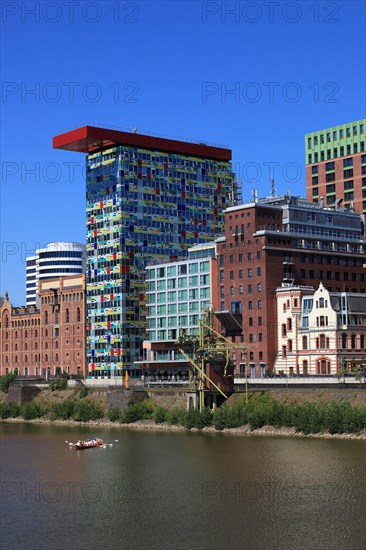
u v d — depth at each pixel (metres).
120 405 196.00
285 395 165.50
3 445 161.00
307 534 87.31
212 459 130.50
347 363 181.62
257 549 83.25
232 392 176.38
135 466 128.88
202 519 94.25
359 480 110.38
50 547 85.88
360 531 87.88
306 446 137.75
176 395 187.62
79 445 151.00
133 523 93.75
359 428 146.25
